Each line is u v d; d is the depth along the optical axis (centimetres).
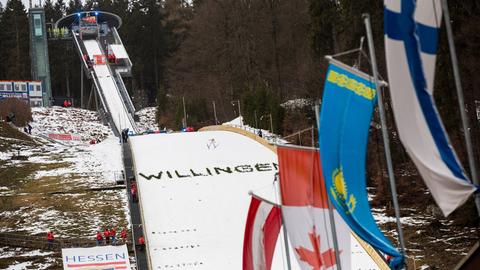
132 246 10125
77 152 17338
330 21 14462
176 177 11400
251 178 11206
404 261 4031
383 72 12350
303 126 16138
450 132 10419
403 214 11025
